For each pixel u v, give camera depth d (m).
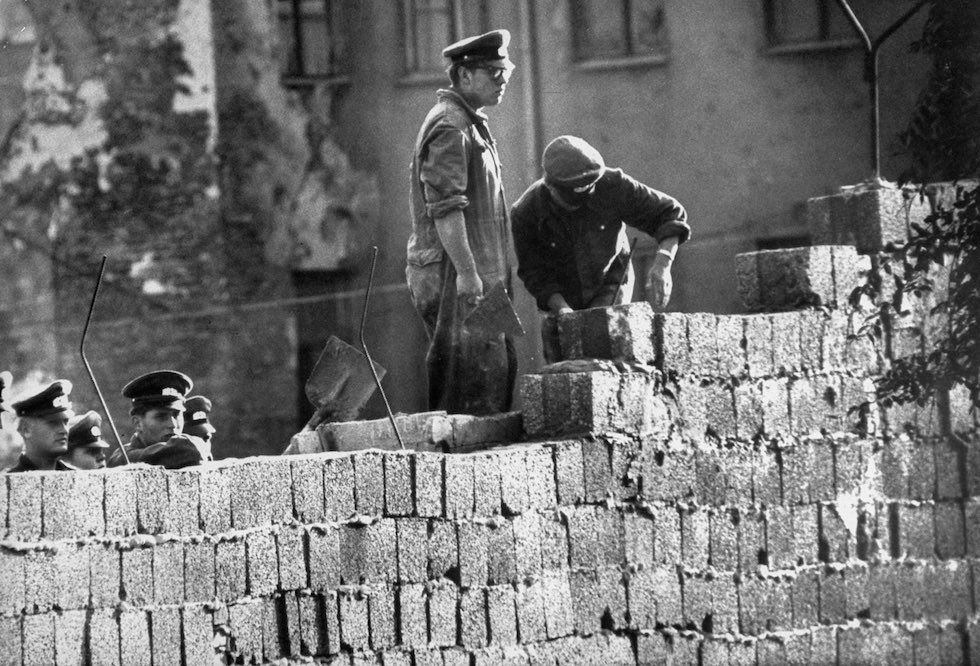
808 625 32.91
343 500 26.98
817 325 33.44
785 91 71.12
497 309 30.34
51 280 66.06
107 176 66.44
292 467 26.44
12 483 23.28
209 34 67.44
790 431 32.91
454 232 30.66
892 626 33.91
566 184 31.36
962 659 34.56
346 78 72.81
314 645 26.52
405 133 73.06
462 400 31.39
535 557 29.25
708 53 71.50
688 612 31.28
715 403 31.94
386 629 27.36
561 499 29.72
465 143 30.97
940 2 35.69
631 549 30.55
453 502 28.25
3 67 66.38
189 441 26.78
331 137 72.44
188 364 67.31
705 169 71.38
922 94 35.72
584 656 29.89
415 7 72.69
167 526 24.91
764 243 71.50
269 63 71.50
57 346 65.94
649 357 31.08
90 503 24.06
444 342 31.34
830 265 33.75
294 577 26.33
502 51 31.30
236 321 69.50
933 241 34.56
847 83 70.50
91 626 23.97
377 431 29.75
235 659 25.55
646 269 62.34
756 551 32.31
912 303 34.66
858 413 33.81
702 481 31.59
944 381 34.41
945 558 34.69
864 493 33.81
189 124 67.19
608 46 71.50
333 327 71.81
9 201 66.12
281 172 71.44
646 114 71.50
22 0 66.31
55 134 66.38
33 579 23.39
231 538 25.59
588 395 30.17
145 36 66.88
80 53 66.50
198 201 67.19
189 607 25.02
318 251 71.94
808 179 71.06
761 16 71.12
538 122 70.50
